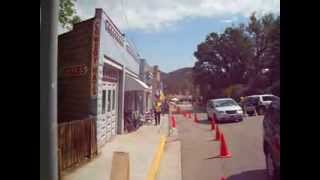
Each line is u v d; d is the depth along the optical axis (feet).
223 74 275.80
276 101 34.53
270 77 226.17
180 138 76.64
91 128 47.88
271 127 34.24
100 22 53.78
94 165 42.96
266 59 236.63
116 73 77.46
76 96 54.80
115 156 26.02
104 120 62.08
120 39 78.07
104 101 63.41
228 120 114.21
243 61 266.77
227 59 274.16
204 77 282.77
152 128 97.76
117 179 25.75
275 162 32.24
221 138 52.90
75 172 39.27
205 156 53.11
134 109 114.93
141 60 155.02
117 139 70.23
